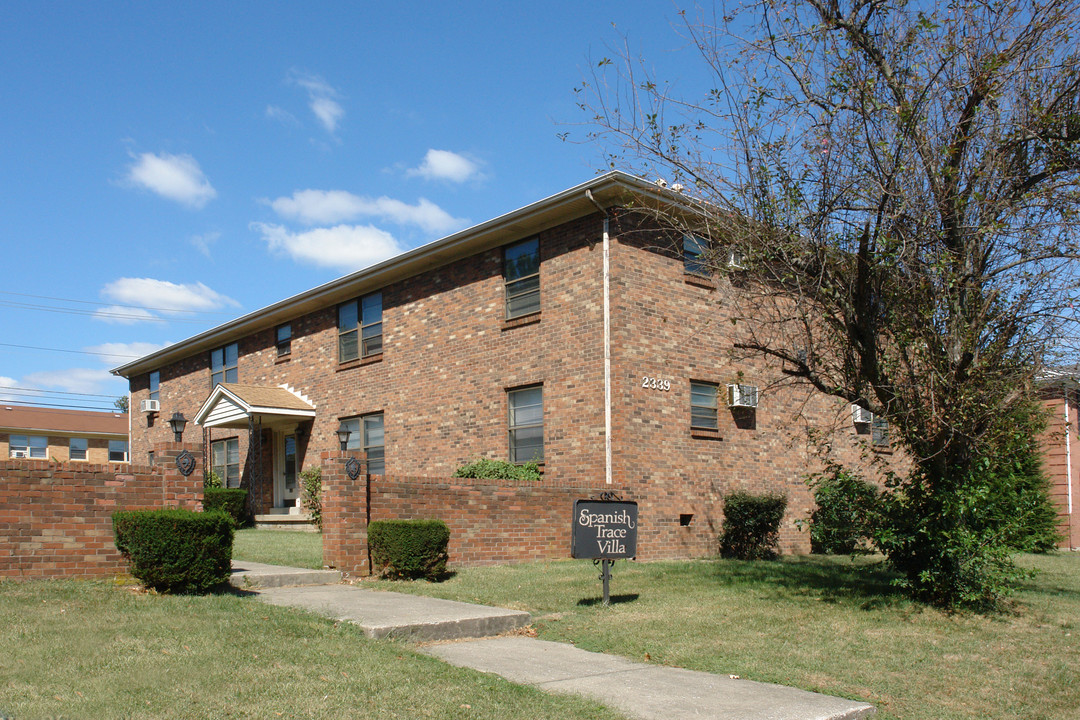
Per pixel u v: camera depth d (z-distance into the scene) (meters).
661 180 10.70
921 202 9.41
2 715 5.06
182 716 5.24
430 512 13.14
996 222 9.22
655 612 9.87
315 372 22.84
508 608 9.68
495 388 17.36
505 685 6.45
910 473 10.67
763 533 16.75
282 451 24.38
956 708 6.55
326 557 12.13
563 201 15.48
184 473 10.52
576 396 15.66
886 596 10.78
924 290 9.47
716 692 6.54
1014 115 9.46
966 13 9.52
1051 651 8.27
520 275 17.25
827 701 6.38
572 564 13.97
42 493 9.56
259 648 6.89
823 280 9.97
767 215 9.98
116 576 9.86
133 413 32.50
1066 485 22.73
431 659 7.16
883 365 10.09
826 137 9.73
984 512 10.10
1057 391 10.60
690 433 16.05
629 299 15.32
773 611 9.95
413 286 19.94
